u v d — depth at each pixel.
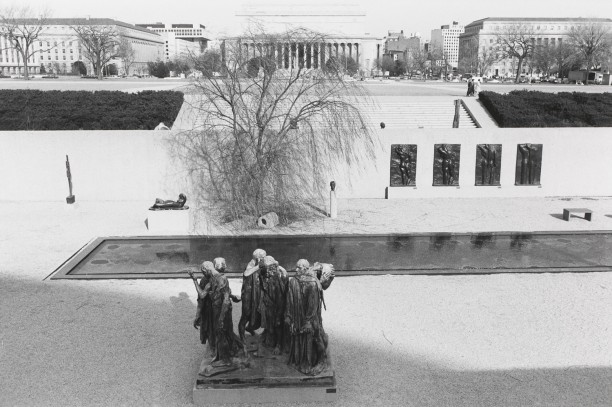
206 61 23.34
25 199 25.56
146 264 17.14
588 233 20.67
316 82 22.58
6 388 10.21
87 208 24.23
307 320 9.79
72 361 11.16
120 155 25.27
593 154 26.89
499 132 26.20
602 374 10.73
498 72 151.00
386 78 107.31
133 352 11.53
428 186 26.14
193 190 24.53
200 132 23.86
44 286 15.24
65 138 25.11
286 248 18.78
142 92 33.72
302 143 22.88
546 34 155.75
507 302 14.19
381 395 10.04
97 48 95.50
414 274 16.25
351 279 15.84
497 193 26.53
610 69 111.44
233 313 13.36
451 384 10.38
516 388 10.24
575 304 14.05
